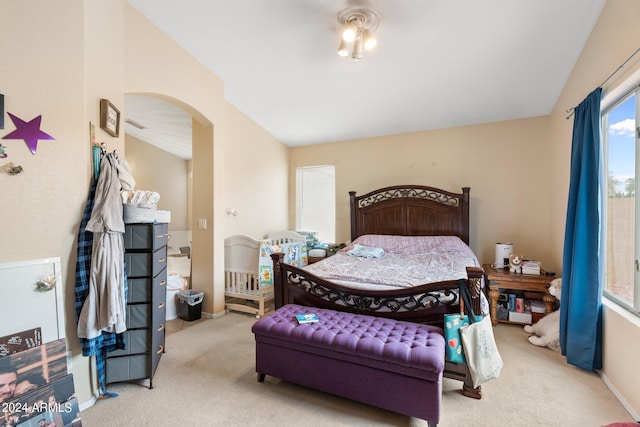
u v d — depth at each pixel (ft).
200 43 8.70
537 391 6.20
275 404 5.82
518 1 6.57
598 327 6.77
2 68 4.73
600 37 6.85
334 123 13.58
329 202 15.94
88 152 5.78
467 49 8.28
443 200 13.16
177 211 20.39
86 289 5.54
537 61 8.66
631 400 5.51
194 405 5.77
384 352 5.23
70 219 5.47
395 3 6.69
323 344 5.71
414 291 6.56
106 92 6.41
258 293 10.73
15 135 4.84
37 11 5.04
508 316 10.11
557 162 10.50
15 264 4.81
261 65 9.70
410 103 11.55
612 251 7.04
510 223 12.25
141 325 6.34
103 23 6.29
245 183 13.03
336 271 8.49
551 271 11.28
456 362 5.84
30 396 4.29
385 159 14.55
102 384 5.97
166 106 11.49
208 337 8.98
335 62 9.28
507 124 12.34
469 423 5.24
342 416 5.46
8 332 4.74
